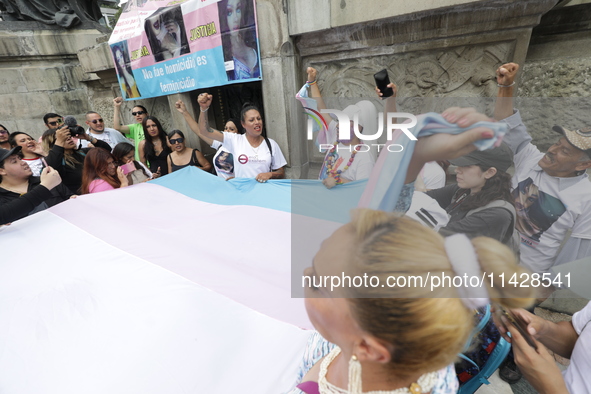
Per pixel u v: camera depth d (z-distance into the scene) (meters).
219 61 2.90
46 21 5.22
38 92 5.45
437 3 1.85
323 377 0.45
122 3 3.52
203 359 0.86
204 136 2.44
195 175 2.36
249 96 3.81
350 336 0.33
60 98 5.64
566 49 1.81
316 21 2.34
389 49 2.22
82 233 1.58
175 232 1.58
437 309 0.27
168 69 3.32
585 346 0.66
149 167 3.39
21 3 5.05
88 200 1.96
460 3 1.79
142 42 3.37
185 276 1.21
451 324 0.28
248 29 2.59
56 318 1.01
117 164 2.55
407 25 2.05
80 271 1.26
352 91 2.51
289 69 2.63
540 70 1.88
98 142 3.26
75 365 0.85
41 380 0.82
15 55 5.11
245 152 2.34
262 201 1.88
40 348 0.90
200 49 2.96
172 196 2.14
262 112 3.79
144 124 3.16
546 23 1.83
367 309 0.29
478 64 1.95
